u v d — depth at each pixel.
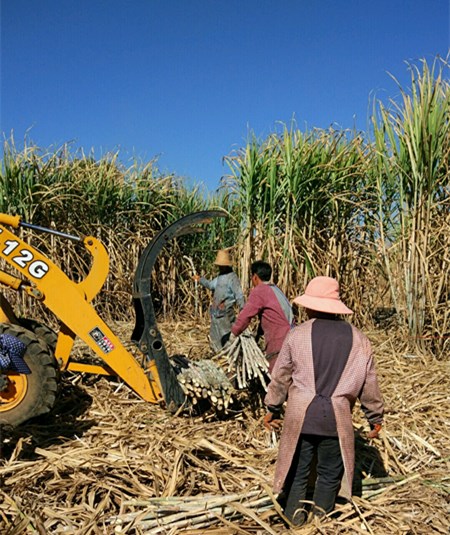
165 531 3.21
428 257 7.21
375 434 3.46
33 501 3.45
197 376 4.98
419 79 7.18
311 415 3.26
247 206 8.15
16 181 9.02
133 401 5.37
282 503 3.59
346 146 8.48
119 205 10.41
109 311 10.02
